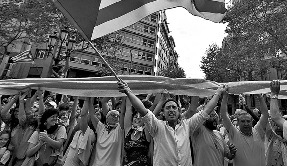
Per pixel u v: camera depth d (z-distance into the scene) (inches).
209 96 171.3
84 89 167.9
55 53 567.2
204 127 153.9
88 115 176.7
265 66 703.1
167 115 131.0
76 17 120.3
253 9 624.7
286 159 160.9
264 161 149.3
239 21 657.0
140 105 123.3
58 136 182.5
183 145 123.6
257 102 162.7
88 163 167.0
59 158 185.3
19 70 1114.1
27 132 195.8
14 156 188.7
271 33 603.2
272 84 136.5
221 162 150.7
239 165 148.3
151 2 150.1
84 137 168.4
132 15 142.2
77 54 1525.6
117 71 1272.1
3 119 199.9
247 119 150.8
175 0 157.5
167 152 119.7
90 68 1541.6
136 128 175.3
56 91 176.9
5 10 703.1
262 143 151.9
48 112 184.4
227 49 906.7
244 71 871.7
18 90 188.5
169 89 171.6
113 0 140.2
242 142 149.9
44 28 741.3
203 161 145.1
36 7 698.8
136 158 163.0
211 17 166.1
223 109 155.8
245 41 682.2
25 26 773.9
